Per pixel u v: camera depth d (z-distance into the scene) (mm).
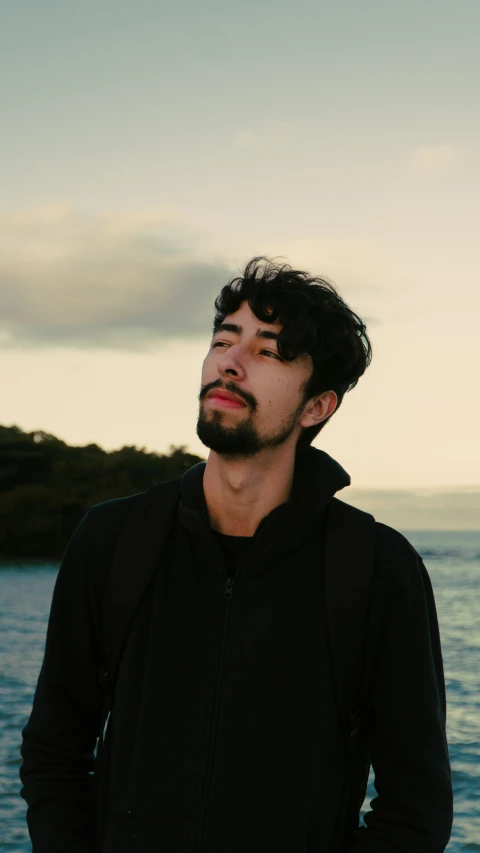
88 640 1838
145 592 1798
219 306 2000
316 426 1985
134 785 1693
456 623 27312
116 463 79438
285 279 1933
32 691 13602
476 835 6617
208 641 1764
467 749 9570
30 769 1866
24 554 75562
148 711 1729
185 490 1865
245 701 1713
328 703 1748
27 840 6359
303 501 1830
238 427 1801
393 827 1774
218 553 1797
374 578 1783
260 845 1647
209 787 1666
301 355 1881
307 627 1776
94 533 1874
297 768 1693
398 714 1779
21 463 79812
